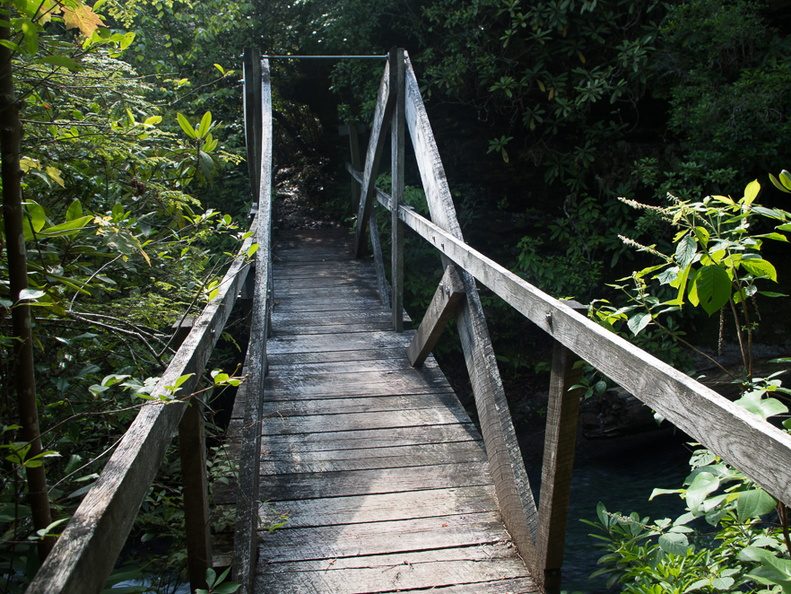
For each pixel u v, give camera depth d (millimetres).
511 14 7812
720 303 1843
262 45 9922
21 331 1488
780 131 7184
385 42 9125
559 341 2111
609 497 5648
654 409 1504
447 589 2441
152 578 2783
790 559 1463
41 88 2201
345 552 2656
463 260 3287
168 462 3027
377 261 6582
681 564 1966
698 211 2014
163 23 8453
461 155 8992
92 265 2477
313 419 3820
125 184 2668
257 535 2748
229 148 8477
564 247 8719
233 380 1928
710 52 7566
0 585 1562
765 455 1118
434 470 3287
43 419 2273
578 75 8492
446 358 8406
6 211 1458
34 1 1571
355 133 9109
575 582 4273
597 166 8570
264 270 3801
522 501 2645
